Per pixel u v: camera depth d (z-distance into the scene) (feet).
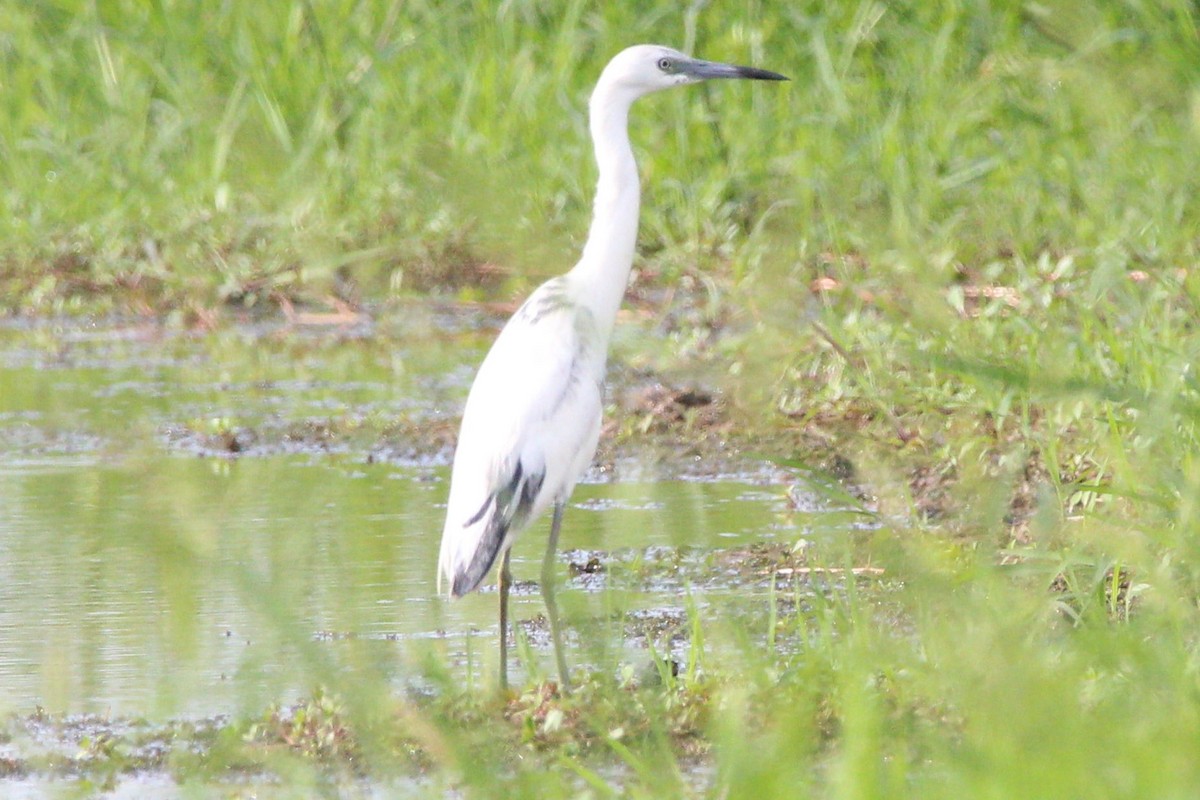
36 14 77.36
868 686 24.32
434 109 68.90
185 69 72.43
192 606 31.27
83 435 47.85
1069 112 57.67
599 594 34.94
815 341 45.39
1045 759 19.01
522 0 73.97
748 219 60.90
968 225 55.62
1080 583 31.17
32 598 34.76
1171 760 19.10
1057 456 36.40
